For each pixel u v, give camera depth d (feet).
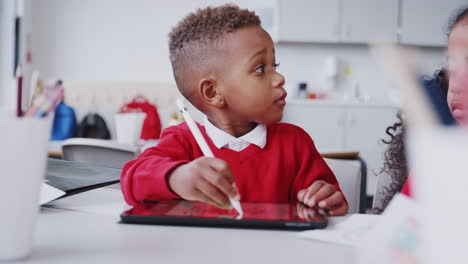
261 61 2.47
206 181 1.86
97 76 13.71
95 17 13.64
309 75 13.91
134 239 1.47
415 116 0.70
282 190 2.78
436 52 13.46
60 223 1.71
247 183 2.66
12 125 1.16
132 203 2.11
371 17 13.05
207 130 2.76
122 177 2.30
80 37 13.62
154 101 13.55
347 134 12.50
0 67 12.62
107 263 1.21
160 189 2.00
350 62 13.91
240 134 2.74
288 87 13.53
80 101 13.48
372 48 0.67
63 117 11.12
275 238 1.50
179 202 2.02
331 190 2.13
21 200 1.20
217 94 2.56
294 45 13.79
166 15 13.69
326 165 3.05
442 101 1.78
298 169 2.91
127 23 13.67
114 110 13.28
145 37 13.73
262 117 2.52
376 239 0.93
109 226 1.66
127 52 13.73
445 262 0.72
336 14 13.02
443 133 0.70
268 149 2.79
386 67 0.66
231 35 2.46
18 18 12.71
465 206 0.69
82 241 1.44
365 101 12.92
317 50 13.84
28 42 13.16
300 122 12.48
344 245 1.42
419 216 0.82
